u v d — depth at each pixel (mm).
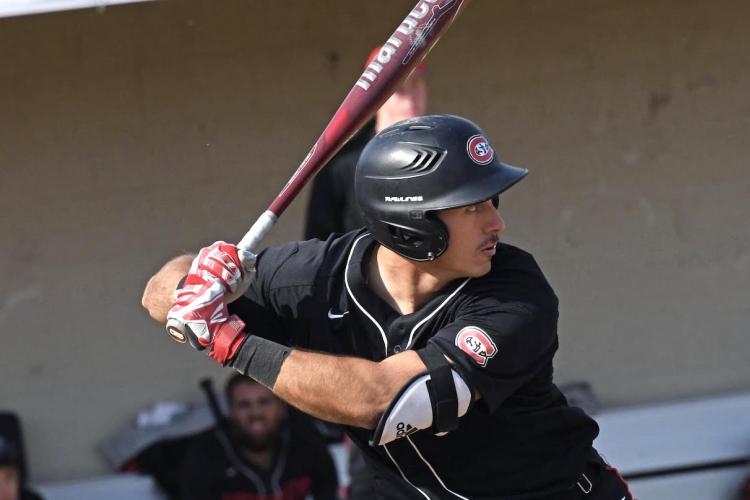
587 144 18688
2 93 17672
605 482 9742
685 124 18766
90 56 17734
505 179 8406
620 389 19359
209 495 16422
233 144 18250
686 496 18156
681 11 18375
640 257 19109
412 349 8711
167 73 17922
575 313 19125
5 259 18234
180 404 18562
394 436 8234
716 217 19109
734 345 19453
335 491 16750
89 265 18422
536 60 18344
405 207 8359
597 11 18281
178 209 18359
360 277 8891
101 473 18562
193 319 8398
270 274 9336
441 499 9188
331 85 18156
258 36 17906
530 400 8820
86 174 18156
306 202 18422
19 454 17391
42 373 18531
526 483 9148
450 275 8586
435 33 9242
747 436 18469
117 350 18641
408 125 8562
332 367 8172
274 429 16484
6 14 14414
